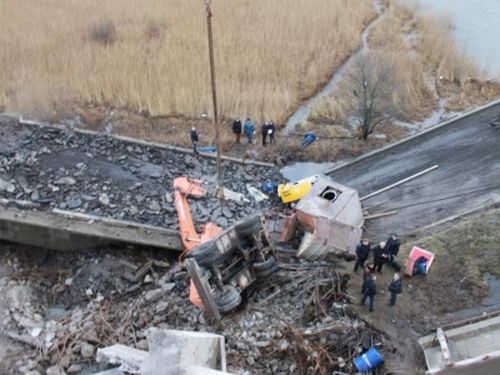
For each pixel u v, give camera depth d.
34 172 19.77
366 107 21.97
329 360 13.82
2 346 15.27
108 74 25.84
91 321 15.69
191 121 23.95
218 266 14.83
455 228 17.64
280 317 14.90
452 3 35.28
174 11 32.62
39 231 17.73
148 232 17.64
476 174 20.14
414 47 29.75
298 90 26.02
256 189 19.84
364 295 14.87
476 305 15.29
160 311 15.55
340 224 16.06
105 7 33.22
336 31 30.75
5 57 27.36
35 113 23.69
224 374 9.88
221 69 26.38
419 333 14.55
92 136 22.17
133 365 12.08
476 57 28.77
